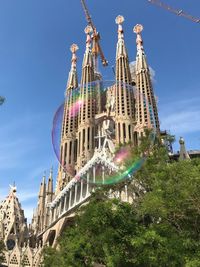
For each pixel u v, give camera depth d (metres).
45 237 91.88
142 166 34.09
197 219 26.06
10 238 93.75
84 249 30.27
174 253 23.12
